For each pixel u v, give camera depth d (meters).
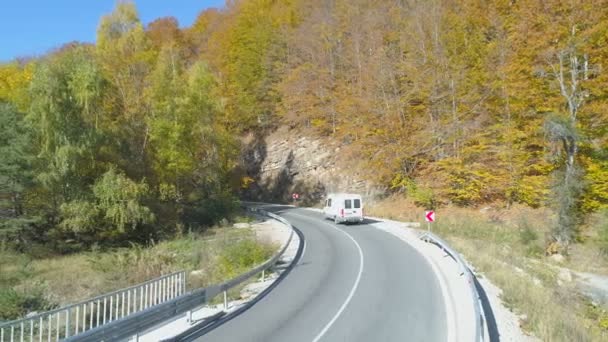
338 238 29.02
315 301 14.07
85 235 31.64
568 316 14.28
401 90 44.91
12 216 30.34
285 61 67.94
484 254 22.09
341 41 59.16
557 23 30.67
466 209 37.28
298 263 21.20
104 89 32.81
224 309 13.45
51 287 18.88
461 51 42.12
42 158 30.33
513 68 33.66
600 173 30.20
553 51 30.58
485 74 38.28
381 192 45.53
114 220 30.75
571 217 28.86
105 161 33.47
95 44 44.25
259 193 63.66
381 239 28.11
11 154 28.48
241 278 14.70
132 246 29.33
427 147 41.31
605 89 30.30
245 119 68.19
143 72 40.31
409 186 41.06
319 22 62.16
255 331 11.12
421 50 42.66
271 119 68.19
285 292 15.50
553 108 31.91
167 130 38.38
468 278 14.04
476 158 37.56
